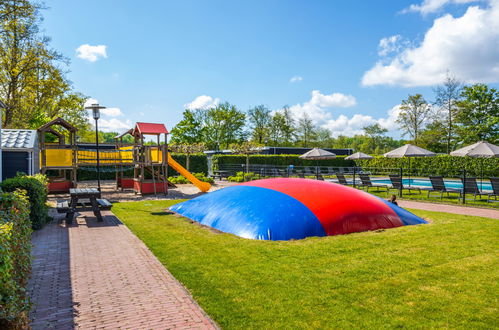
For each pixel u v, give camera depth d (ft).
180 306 13.44
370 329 11.51
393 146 274.57
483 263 18.51
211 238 24.54
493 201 45.93
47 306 13.43
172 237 24.86
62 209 29.53
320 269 17.54
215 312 12.78
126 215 34.81
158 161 58.23
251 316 12.43
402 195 53.83
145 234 25.85
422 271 17.19
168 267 18.04
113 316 12.59
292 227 25.29
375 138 229.25
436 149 140.46
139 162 59.41
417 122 146.00
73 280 16.33
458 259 19.25
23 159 48.08
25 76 93.30
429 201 46.62
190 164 103.76
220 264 18.47
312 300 13.76
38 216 27.86
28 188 27.30
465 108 126.31
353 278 16.21
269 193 29.99
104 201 35.04
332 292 14.57
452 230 26.91
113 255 20.47
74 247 22.34
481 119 125.70
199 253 20.66
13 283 9.91
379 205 30.09
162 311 13.01
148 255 20.40
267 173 95.91
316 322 11.96
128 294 14.64
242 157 112.88
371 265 18.15
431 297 14.08
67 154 56.13
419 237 24.54
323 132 239.91
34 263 18.92
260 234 24.73
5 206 15.34
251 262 18.80
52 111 107.24
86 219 32.73
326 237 24.76
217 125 200.34
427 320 12.14
